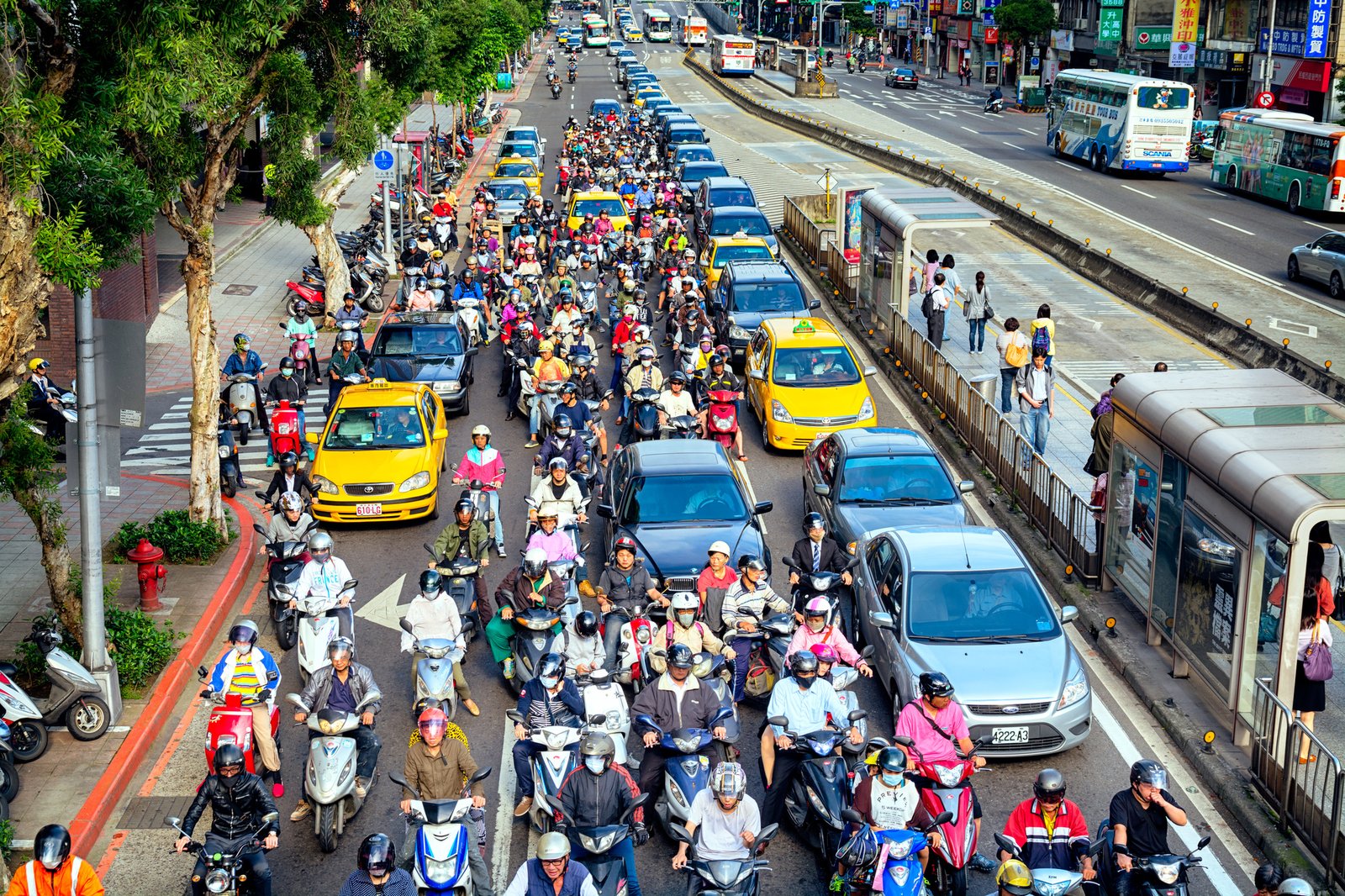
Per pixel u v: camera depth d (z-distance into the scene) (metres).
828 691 10.55
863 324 30.05
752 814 9.20
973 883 10.09
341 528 18.81
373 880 8.20
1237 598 11.97
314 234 31.33
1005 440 19.41
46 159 10.38
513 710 10.98
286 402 20.16
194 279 17.17
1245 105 65.62
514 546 17.78
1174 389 14.54
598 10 173.12
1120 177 53.31
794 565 14.22
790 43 155.50
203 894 9.19
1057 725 11.80
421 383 20.47
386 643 14.95
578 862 8.60
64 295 24.91
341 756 10.74
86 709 12.34
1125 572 15.26
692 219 42.28
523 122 76.94
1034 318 30.77
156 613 15.30
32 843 10.59
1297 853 10.40
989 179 51.97
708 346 23.91
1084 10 87.62
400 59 23.92
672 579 14.34
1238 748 12.09
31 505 13.33
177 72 12.33
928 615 12.76
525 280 31.11
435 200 45.12
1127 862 8.72
